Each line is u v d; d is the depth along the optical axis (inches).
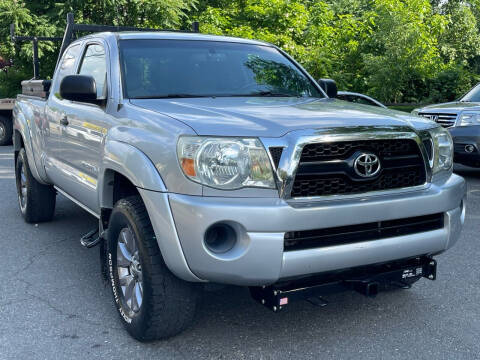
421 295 170.2
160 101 156.2
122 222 139.1
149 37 183.3
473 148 351.6
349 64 717.3
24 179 258.4
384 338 141.7
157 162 127.3
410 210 132.8
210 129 122.7
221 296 169.0
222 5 886.4
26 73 896.9
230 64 184.4
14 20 790.5
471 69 1093.8
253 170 120.2
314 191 124.3
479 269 194.5
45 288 177.8
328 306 161.5
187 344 138.9
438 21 721.6
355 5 1091.3
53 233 239.9
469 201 307.0
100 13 836.0
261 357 132.3
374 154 129.4
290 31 703.1
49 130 211.8
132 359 132.0
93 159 167.0
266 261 118.6
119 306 147.4
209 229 119.3
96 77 181.6
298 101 163.5
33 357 133.4
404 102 688.4
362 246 127.4
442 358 131.6
